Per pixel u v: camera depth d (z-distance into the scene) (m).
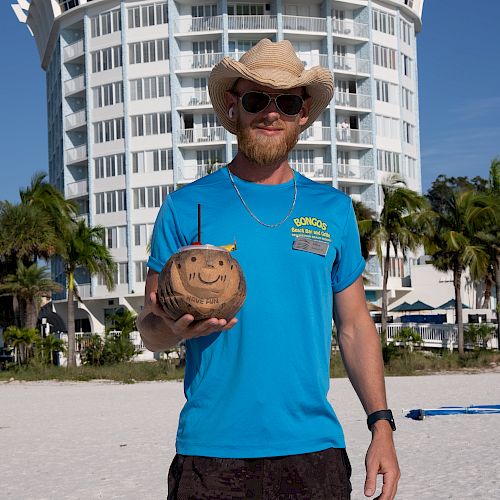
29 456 13.61
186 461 3.62
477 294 69.00
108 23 75.00
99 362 44.34
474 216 45.44
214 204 3.85
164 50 73.00
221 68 4.00
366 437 14.51
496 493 9.54
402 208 45.00
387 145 76.88
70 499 9.80
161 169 72.75
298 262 3.72
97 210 74.94
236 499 3.54
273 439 3.56
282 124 3.92
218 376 3.62
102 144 74.88
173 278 3.23
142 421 18.52
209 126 73.25
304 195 3.91
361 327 3.94
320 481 3.56
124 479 11.05
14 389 32.69
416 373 37.97
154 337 3.60
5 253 46.41
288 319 3.64
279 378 3.59
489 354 42.88
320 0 74.56
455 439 14.30
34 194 47.88
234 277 3.28
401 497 9.48
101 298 72.75
